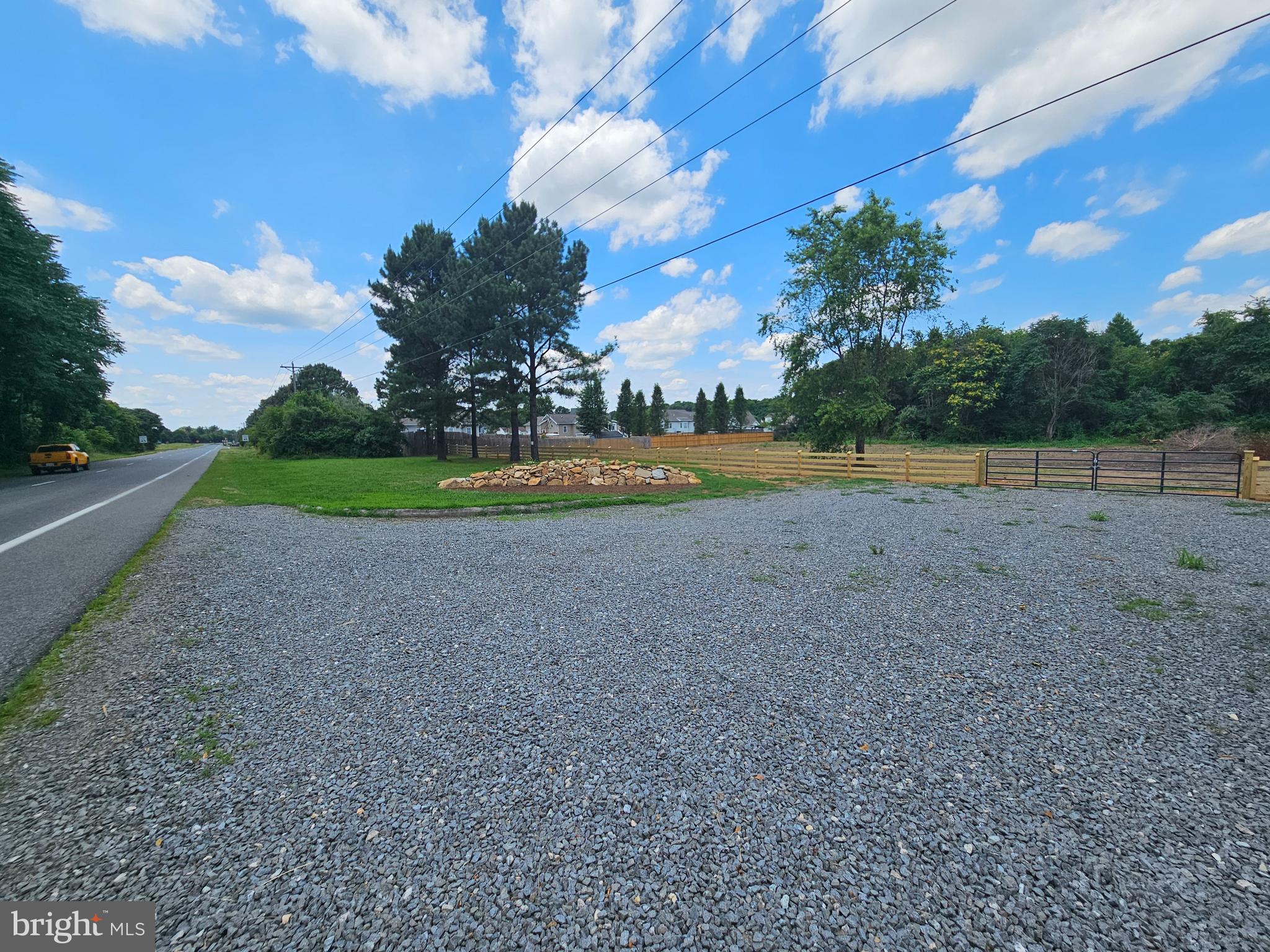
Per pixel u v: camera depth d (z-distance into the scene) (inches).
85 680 128.3
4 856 74.0
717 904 68.1
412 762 97.2
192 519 361.7
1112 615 170.6
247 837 78.5
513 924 65.2
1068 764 95.9
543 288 884.0
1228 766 94.6
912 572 223.9
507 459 1148.5
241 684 127.7
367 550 271.7
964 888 70.0
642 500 481.7
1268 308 976.3
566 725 109.9
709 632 160.6
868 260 806.5
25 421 970.1
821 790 89.3
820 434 869.8
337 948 61.7
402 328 1042.7
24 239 709.3
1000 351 1285.7
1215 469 618.2
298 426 1330.0
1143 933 63.2
